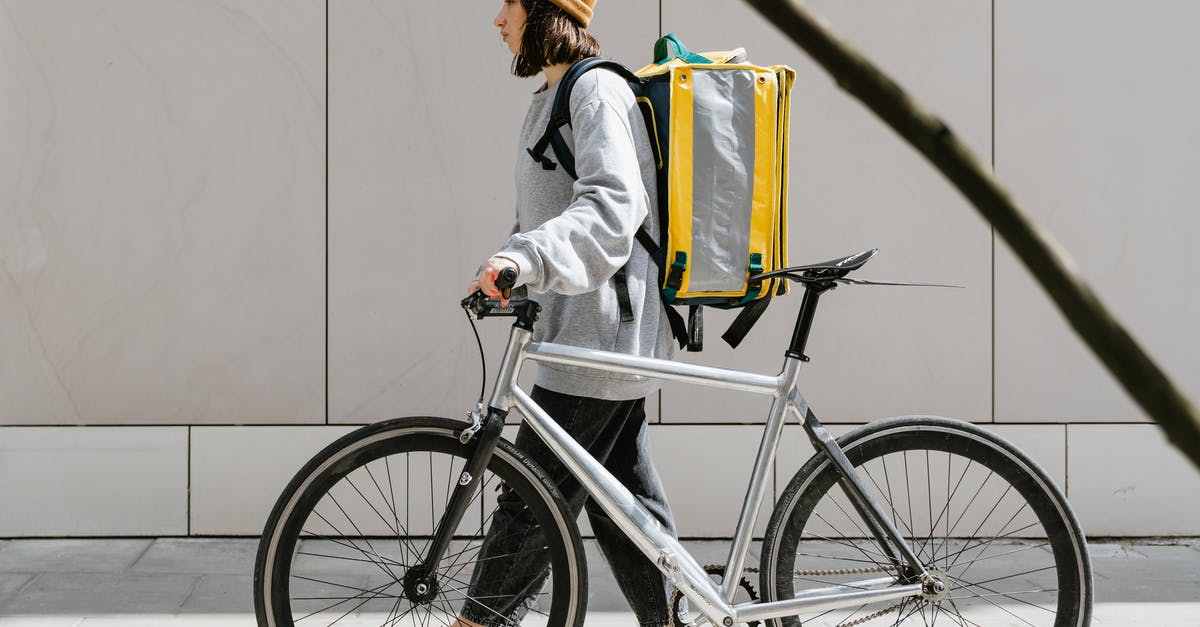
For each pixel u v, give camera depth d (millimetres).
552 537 2510
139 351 4199
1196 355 4277
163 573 3873
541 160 2488
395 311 4227
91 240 4164
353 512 3889
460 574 2646
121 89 4137
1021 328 4293
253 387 4227
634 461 2637
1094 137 4250
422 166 4203
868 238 4273
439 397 4250
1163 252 4258
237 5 4145
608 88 2410
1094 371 4293
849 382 4297
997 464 2629
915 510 3631
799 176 4254
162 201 4168
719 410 4258
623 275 2479
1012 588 3295
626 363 2439
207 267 4191
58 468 4195
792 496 2629
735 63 2602
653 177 2506
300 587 3002
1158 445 4277
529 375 4254
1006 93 4238
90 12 4113
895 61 4230
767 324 4258
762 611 2555
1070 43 4234
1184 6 4223
